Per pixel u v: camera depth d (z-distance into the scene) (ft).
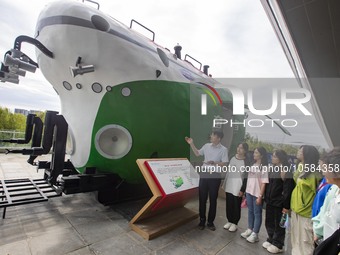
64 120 13.65
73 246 9.04
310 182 7.95
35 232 9.89
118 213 13.30
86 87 13.21
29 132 13.97
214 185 11.93
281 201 9.63
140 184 16.46
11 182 14.74
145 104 13.94
